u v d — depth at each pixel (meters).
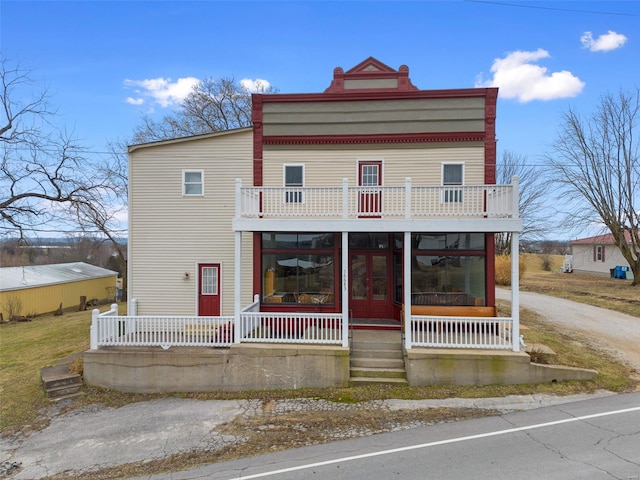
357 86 12.25
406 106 11.76
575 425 6.69
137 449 6.71
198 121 29.08
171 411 8.24
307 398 8.62
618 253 32.69
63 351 13.03
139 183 12.52
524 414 7.30
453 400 8.13
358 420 7.36
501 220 9.32
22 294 23.73
